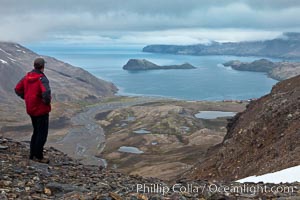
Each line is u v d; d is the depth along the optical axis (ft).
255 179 63.16
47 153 60.54
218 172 143.74
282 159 101.50
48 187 38.55
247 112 216.13
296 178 58.13
